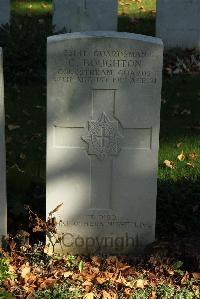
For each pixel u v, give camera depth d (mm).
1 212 2602
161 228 2875
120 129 2592
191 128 3795
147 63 2514
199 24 4961
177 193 3047
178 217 2934
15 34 4434
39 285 2432
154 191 2666
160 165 3391
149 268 2568
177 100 4148
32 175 3115
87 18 4910
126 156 2623
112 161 2631
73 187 2648
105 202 2682
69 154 2609
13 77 4328
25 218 2846
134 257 2707
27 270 2467
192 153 3508
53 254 2617
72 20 4918
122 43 2490
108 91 2543
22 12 6047
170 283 2465
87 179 2645
